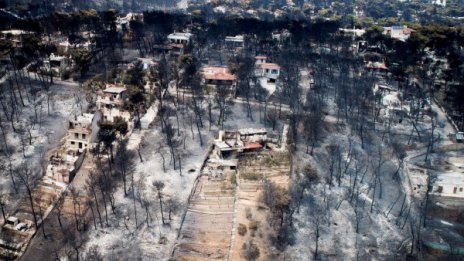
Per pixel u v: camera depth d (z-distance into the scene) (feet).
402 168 461.78
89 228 366.43
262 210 382.63
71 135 461.37
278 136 498.28
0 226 364.38
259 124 526.57
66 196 400.26
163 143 476.54
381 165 466.29
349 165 460.55
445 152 498.69
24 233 358.02
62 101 550.77
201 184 418.51
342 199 408.46
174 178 425.28
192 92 559.38
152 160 449.48
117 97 530.27
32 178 417.69
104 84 571.28
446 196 422.00
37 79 606.96
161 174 429.79
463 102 565.94
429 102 609.42
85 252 342.64
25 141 468.34
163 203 393.91
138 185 414.21
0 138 467.11
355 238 369.71
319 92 618.03
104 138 451.94
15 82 586.04
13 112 495.82
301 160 458.09
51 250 344.69
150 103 547.49
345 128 537.24
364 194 420.77
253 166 443.73
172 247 350.64
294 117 517.14
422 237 370.73
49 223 371.35
